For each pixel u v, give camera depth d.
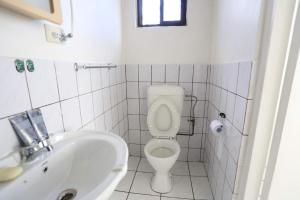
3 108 0.57
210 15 1.66
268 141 0.82
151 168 1.86
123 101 1.85
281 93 0.75
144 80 1.87
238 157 0.93
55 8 0.73
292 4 0.66
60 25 0.86
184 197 1.45
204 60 1.75
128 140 2.06
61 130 0.87
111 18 1.51
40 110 0.73
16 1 0.54
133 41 1.81
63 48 0.89
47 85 0.77
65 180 0.73
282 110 0.74
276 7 0.67
